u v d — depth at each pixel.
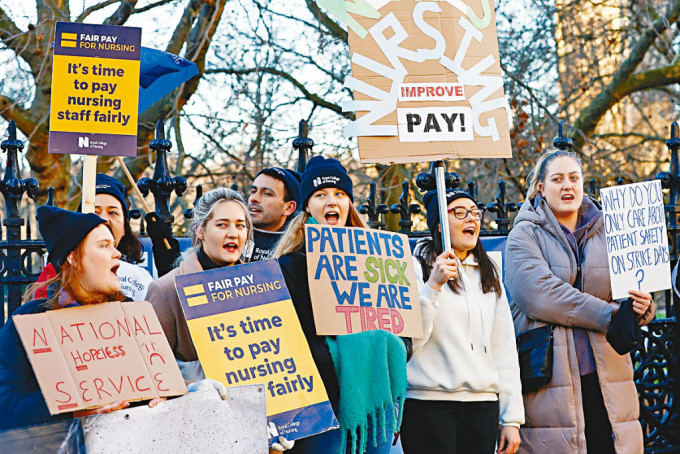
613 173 11.51
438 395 4.16
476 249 4.44
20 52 8.16
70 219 3.08
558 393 4.48
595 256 4.67
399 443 4.74
